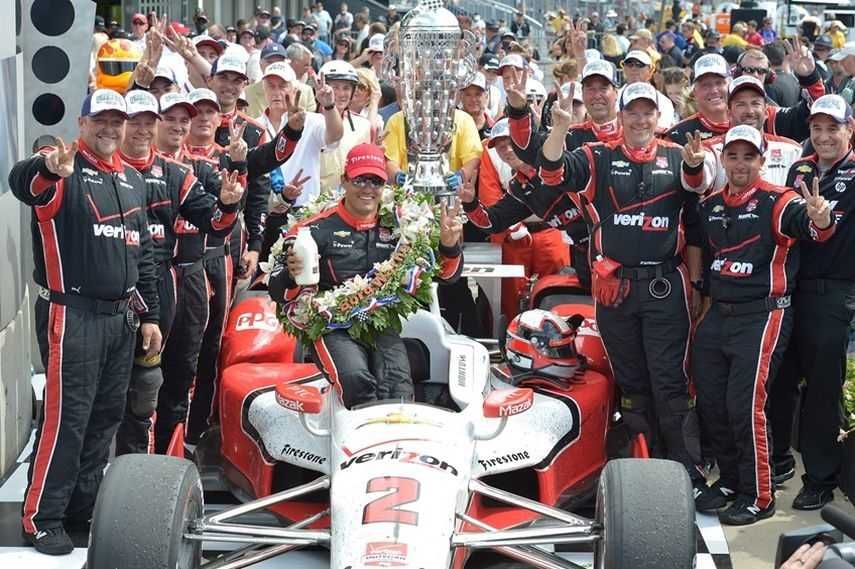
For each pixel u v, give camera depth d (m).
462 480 6.44
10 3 9.21
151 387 8.21
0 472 8.88
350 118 11.33
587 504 8.00
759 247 8.09
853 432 8.49
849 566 5.20
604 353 8.80
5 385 9.00
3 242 8.97
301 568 7.52
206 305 8.91
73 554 7.75
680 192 8.34
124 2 26.73
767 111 10.22
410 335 7.81
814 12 42.62
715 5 56.25
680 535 5.95
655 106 8.30
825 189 8.35
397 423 6.78
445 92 8.84
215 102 9.28
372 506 6.05
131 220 7.57
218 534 6.33
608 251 8.40
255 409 7.84
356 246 7.58
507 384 8.30
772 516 8.49
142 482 6.05
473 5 39.66
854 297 8.41
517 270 9.13
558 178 8.27
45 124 10.41
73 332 7.42
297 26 29.30
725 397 8.44
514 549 6.70
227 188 8.12
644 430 8.68
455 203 7.58
